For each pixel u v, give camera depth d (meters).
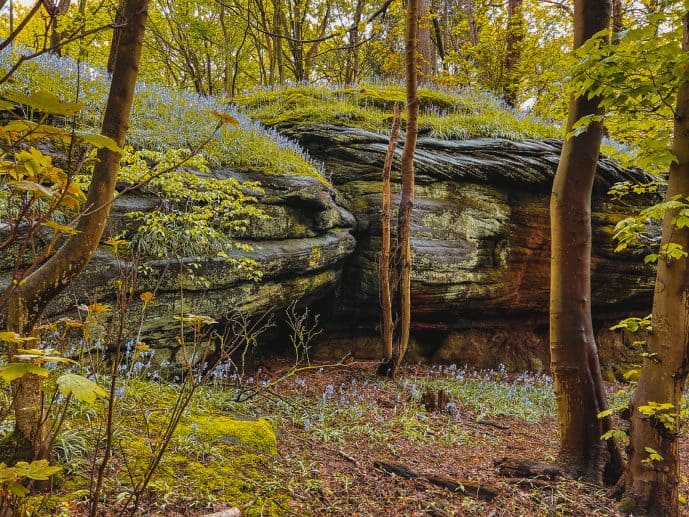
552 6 15.66
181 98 10.51
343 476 4.44
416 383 8.91
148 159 7.61
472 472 5.15
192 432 4.38
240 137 9.44
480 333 11.63
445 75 16.86
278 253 7.96
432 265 9.95
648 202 12.20
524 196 11.47
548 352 12.20
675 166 4.28
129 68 2.76
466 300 10.64
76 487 3.14
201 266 6.84
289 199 8.59
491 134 12.28
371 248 9.98
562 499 4.52
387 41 18.03
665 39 4.03
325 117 11.93
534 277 11.41
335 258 9.06
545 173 11.34
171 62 19.95
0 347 4.46
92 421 4.04
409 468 4.87
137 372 5.63
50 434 3.04
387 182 8.64
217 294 7.06
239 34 18.91
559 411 5.23
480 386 9.48
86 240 2.68
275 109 12.85
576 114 5.09
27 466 1.44
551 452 6.24
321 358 9.90
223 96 15.48
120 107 2.76
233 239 7.71
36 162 1.40
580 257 5.12
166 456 3.85
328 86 15.88
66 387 1.32
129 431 4.07
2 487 1.48
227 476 3.84
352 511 3.86
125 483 3.35
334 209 9.24
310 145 11.27
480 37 16.52
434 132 11.92
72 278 2.69
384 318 8.94
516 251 11.17
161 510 3.18
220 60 20.25
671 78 4.04
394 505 4.07
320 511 3.76
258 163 9.06
